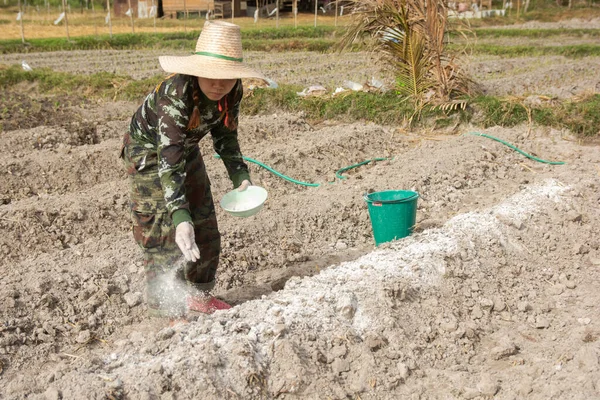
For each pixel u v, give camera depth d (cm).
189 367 338
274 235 589
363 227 617
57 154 755
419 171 716
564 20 3231
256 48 1973
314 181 755
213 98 360
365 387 357
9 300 450
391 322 393
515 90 1198
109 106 1067
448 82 979
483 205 641
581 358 369
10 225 577
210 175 691
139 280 497
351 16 1041
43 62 1658
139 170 385
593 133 874
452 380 368
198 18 3086
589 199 592
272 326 368
